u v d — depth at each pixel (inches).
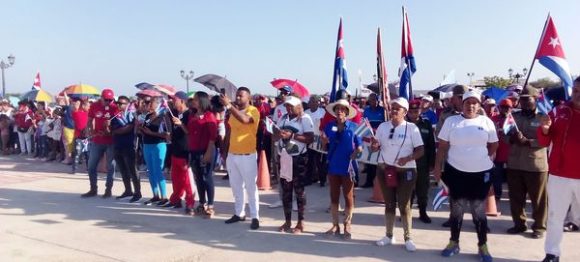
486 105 284.2
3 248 224.7
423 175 267.7
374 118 340.5
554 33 233.8
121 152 328.2
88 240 238.2
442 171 216.2
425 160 266.8
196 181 285.7
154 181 319.3
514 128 235.6
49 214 292.2
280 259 209.8
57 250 222.2
